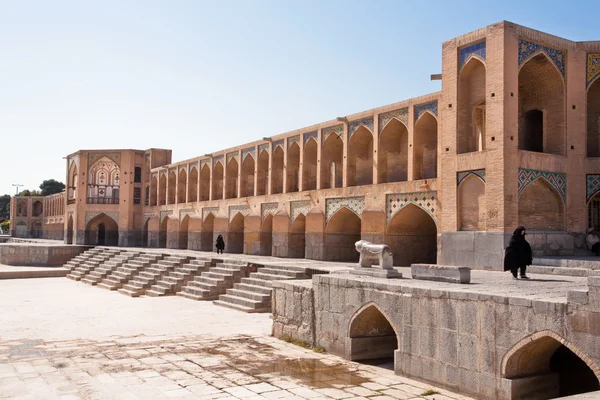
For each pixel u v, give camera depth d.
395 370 7.34
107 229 32.28
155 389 6.28
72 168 32.94
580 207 12.76
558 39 12.62
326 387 6.62
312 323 8.98
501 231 11.45
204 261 17.16
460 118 12.71
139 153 31.55
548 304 5.59
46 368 7.11
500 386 5.98
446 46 13.02
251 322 11.23
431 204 13.85
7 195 87.44
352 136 17.06
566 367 7.20
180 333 10.01
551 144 12.97
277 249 19.72
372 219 15.41
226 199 23.58
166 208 28.89
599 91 13.79
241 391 6.31
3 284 19.52
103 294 16.45
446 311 6.66
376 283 7.75
